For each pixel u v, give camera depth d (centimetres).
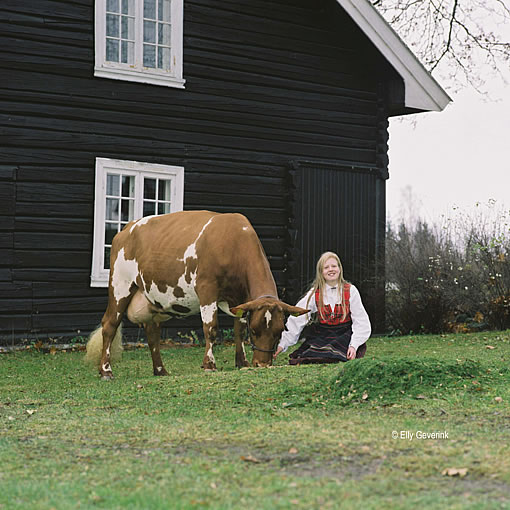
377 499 378
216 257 808
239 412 593
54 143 1138
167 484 410
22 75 1118
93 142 1166
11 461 466
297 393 647
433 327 1392
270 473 427
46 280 1125
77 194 1152
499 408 577
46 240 1127
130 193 1208
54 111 1139
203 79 1268
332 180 1379
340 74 1403
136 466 447
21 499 391
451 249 1442
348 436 502
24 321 1109
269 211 1325
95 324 1160
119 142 1188
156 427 548
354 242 1398
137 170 1200
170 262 832
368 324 804
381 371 655
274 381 685
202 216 848
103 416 603
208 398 647
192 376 746
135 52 1205
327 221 1370
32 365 962
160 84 1221
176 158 1240
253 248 811
